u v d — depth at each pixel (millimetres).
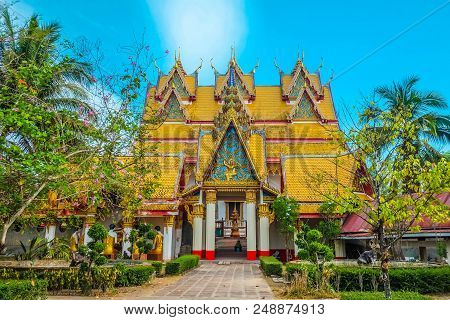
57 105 18109
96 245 12992
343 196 9609
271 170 32844
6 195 11562
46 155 9828
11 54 12367
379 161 9219
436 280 12977
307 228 16516
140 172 14133
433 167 8734
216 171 28594
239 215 39594
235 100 31797
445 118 25219
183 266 19469
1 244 10969
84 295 12477
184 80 42781
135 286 14742
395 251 18828
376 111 10586
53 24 20234
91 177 12180
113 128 12297
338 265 15195
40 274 13398
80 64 18266
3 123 9930
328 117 39500
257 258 27250
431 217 8828
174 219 27094
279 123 39219
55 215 18219
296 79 42531
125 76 14211
